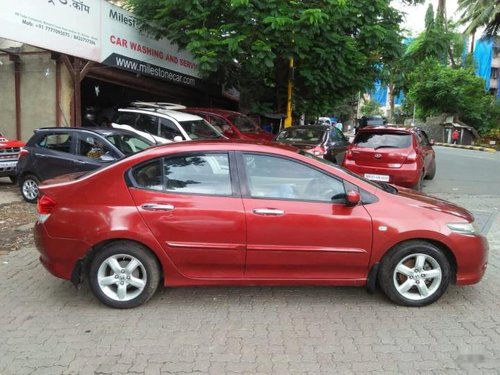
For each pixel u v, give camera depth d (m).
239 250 4.68
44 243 4.78
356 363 3.80
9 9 9.93
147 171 4.80
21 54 13.48
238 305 4.91
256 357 3.89
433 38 16.12
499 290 5.40
